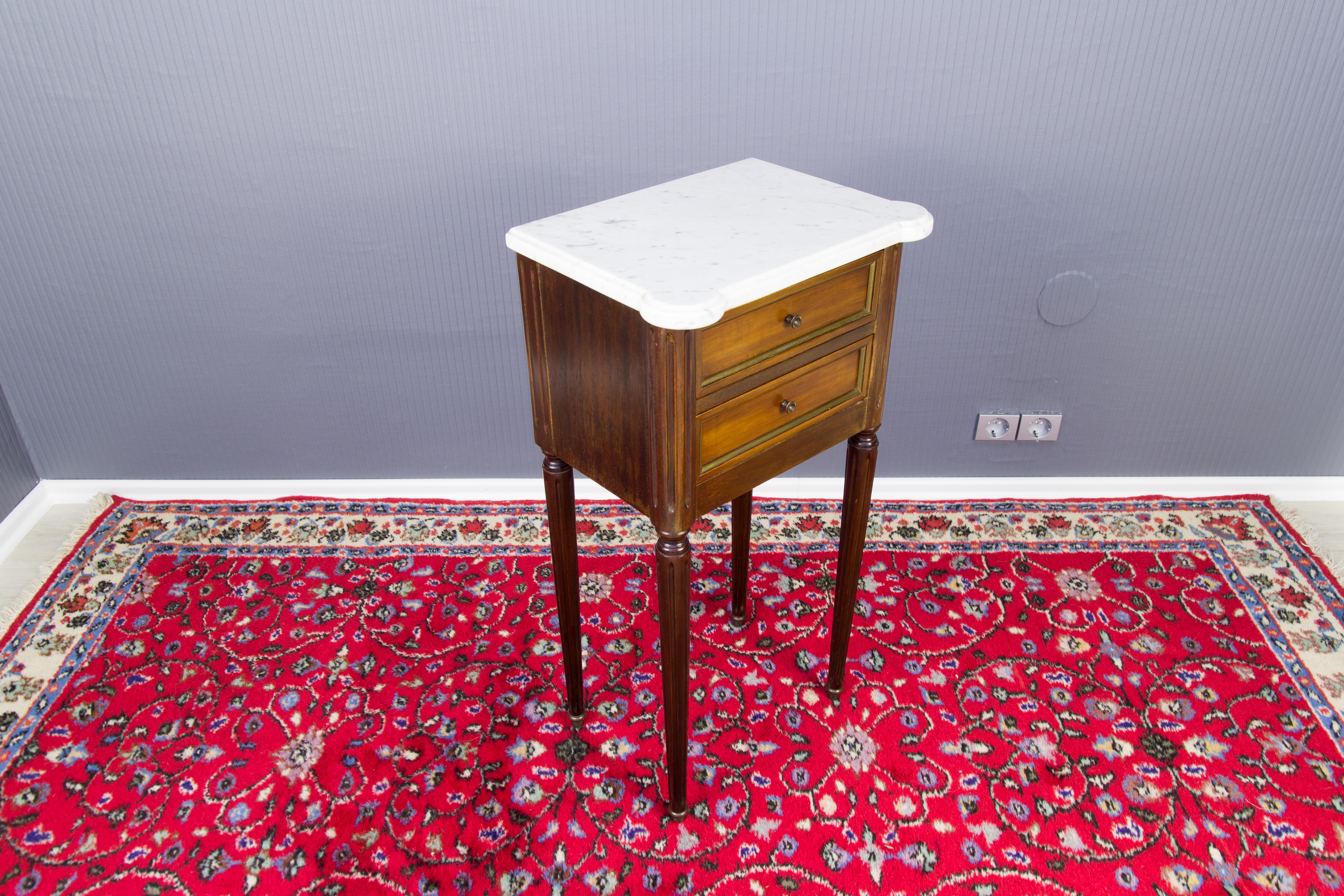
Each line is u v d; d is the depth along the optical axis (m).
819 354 1.33
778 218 1.35
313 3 1.74
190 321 2.11
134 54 1.78
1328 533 2.22
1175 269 2.02
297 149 1.90
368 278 2.05
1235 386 2.18
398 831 1.55
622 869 1.49
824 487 2.33
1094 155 1.89
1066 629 1.93
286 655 1.89
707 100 1.85
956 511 2.28
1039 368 2.16
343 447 2.31
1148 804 1.57
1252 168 1.89
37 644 1.91
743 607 1.94
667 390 1.17
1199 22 1.74
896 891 1.45
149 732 1.72
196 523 2.26
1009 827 1.54
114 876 1.48
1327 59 1.77
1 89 1.81
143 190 1.94
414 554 2.16
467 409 2.24
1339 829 1.52
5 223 1.96
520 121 1.87
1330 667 1.83
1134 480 2.34
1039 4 1.73
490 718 1.75
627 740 1.70
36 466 2.33
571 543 1.54
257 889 1.46
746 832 1.54
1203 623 1.94
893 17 1.75
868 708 1.76
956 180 1.93
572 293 1.26
